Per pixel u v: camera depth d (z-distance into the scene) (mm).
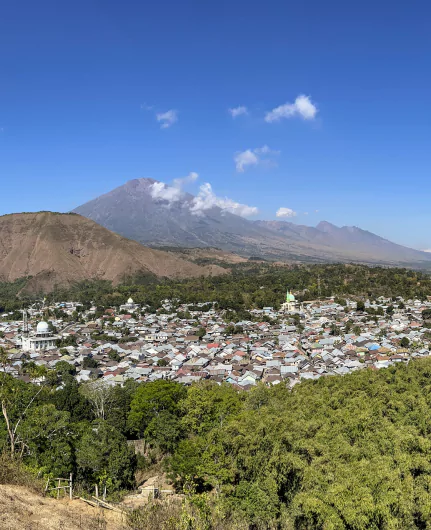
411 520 25953
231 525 21641
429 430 39562
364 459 30938
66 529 15805
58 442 32906
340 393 51688
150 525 17719
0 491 18219
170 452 46531
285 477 30031
